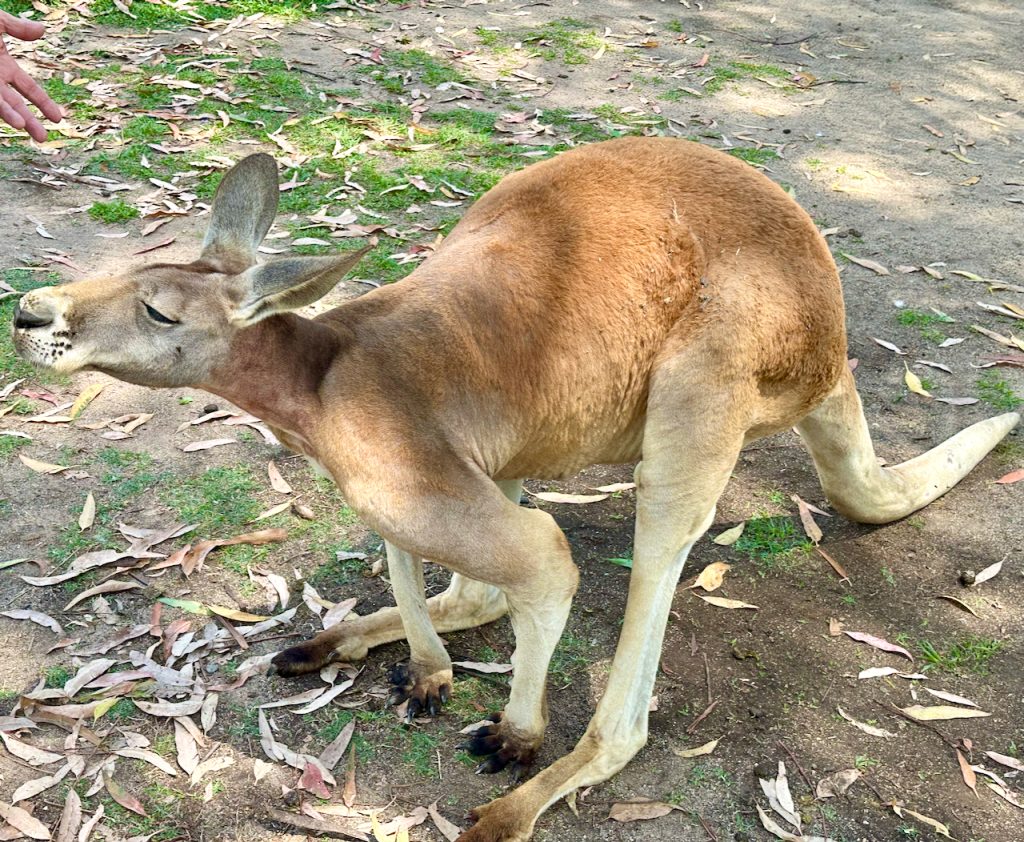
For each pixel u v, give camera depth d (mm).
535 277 1626
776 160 3619
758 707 1861
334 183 3301
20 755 1728
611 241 1649
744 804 1704
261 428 2426
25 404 2445
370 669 1916
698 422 1652
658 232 1665
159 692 1840
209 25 4391
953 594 2084
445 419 1564
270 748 1755
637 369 1681
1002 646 1979
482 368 1596
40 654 1906
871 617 2039
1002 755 1786
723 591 2088
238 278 1472
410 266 2902
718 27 4832
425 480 1517
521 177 1747
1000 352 2709
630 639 1693
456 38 4500
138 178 3289
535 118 3789
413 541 1529
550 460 1742
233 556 2123
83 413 2441
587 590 2084
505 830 1605
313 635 1963
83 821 1643
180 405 2484
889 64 4488
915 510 2238
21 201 3139
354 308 1604
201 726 1788
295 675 1877
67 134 3482
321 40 4355
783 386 1758
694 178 1711
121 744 1757
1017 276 2998
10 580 2039
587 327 1635
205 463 2332
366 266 2895
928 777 1752
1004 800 1720
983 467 2387
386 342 1559
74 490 2240
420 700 1819
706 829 1666
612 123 3803
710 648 1972
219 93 3787
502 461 1657
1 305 2670
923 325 2801
